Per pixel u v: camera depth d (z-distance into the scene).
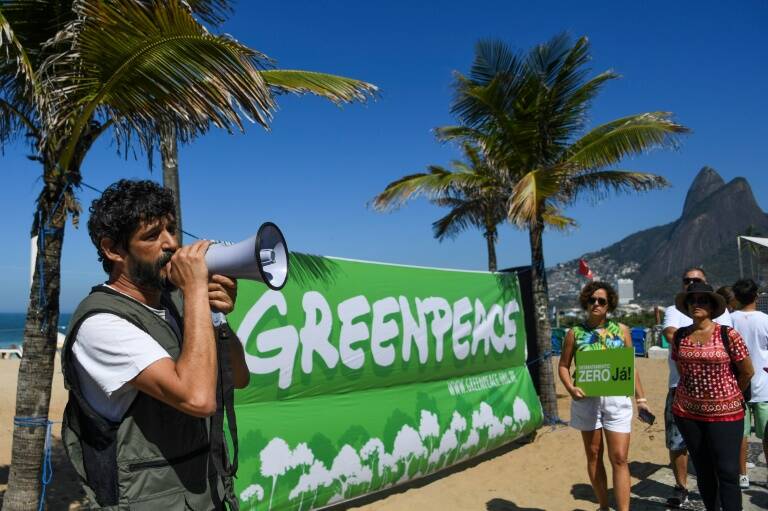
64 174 4.12
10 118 4.57
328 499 4.71
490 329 6.90
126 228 1.55
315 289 4.85
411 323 5.74
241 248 1.51
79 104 3.94
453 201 17.94
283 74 5.34
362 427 5.06
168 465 1.53
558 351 18.25
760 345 5.20
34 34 4.32
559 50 8.00
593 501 5.34
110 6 3.56
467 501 5.34
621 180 8.89
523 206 7.38
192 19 3.63
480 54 8.18
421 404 5.74
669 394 5.12
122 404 1.49
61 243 4.16
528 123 8.20
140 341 1.46
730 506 4.01
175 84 3.95
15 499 3.97
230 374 1.78
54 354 4.16
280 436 4.41
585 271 18.53
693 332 4.29
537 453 6.88
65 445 1.54
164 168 6.42
